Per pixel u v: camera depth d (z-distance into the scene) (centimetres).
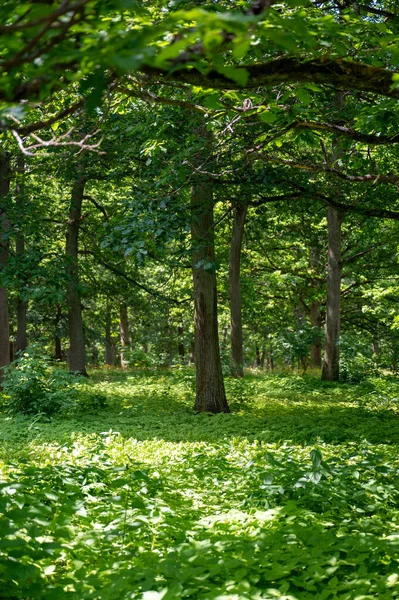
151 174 1269
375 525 575
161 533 531
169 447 1063
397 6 997
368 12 1016
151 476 767
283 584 402
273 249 3186
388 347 3094
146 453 998
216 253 2802
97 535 504
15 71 309
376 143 783
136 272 2905
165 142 1111
